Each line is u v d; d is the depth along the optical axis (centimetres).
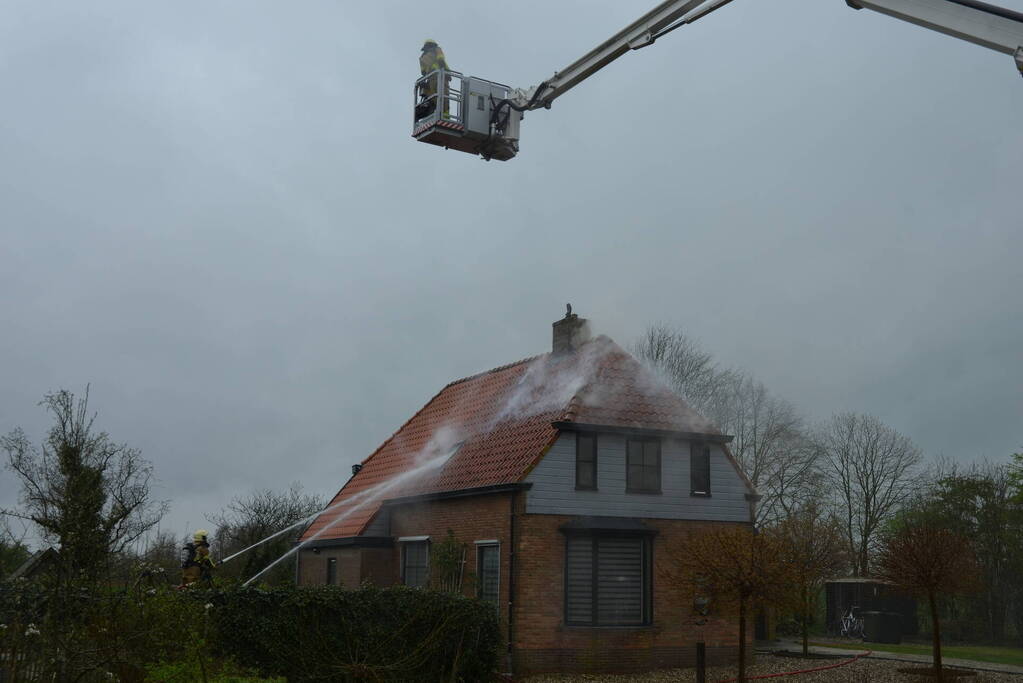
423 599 1761
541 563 2066
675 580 1823
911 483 4603
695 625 2180
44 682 1150
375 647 1686
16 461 1214
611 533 2116
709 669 2122
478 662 1792
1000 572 3747
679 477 2264
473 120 1487
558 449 2139
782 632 3575
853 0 1041
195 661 1373
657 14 1363
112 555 1285
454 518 2308
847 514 4684
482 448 2416
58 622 1182
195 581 1825
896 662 2342
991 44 938
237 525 4781
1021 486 3781
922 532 2022
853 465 4731
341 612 1702
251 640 1641
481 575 2189
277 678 1547
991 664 2378
